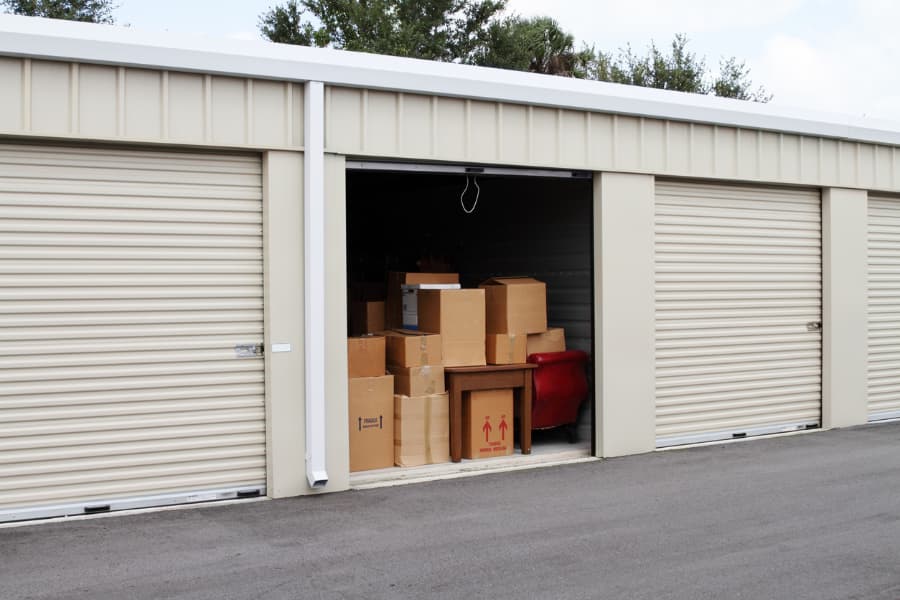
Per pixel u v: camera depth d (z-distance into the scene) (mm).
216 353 7352
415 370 8648
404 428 8586
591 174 9273
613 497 7473
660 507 7102
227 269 7395
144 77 6977
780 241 10766
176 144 7094
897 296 11875
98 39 6730
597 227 9289
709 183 10164
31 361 6727
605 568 5551
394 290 9898
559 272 10250
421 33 28062
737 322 10391
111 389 6977
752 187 10516
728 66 31234
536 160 8797
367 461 8438
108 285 6969
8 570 5551
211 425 7336
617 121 9320
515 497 7508
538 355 9344
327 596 5078
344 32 28125
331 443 7695
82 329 6887
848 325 11258
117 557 5809
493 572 5488
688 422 10008
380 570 5535
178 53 6996
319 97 7551
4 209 6656
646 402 9570
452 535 6324
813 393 11078
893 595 5043
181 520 6754
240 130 7324
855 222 11328
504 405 9172
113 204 6984
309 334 7516
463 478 8297
